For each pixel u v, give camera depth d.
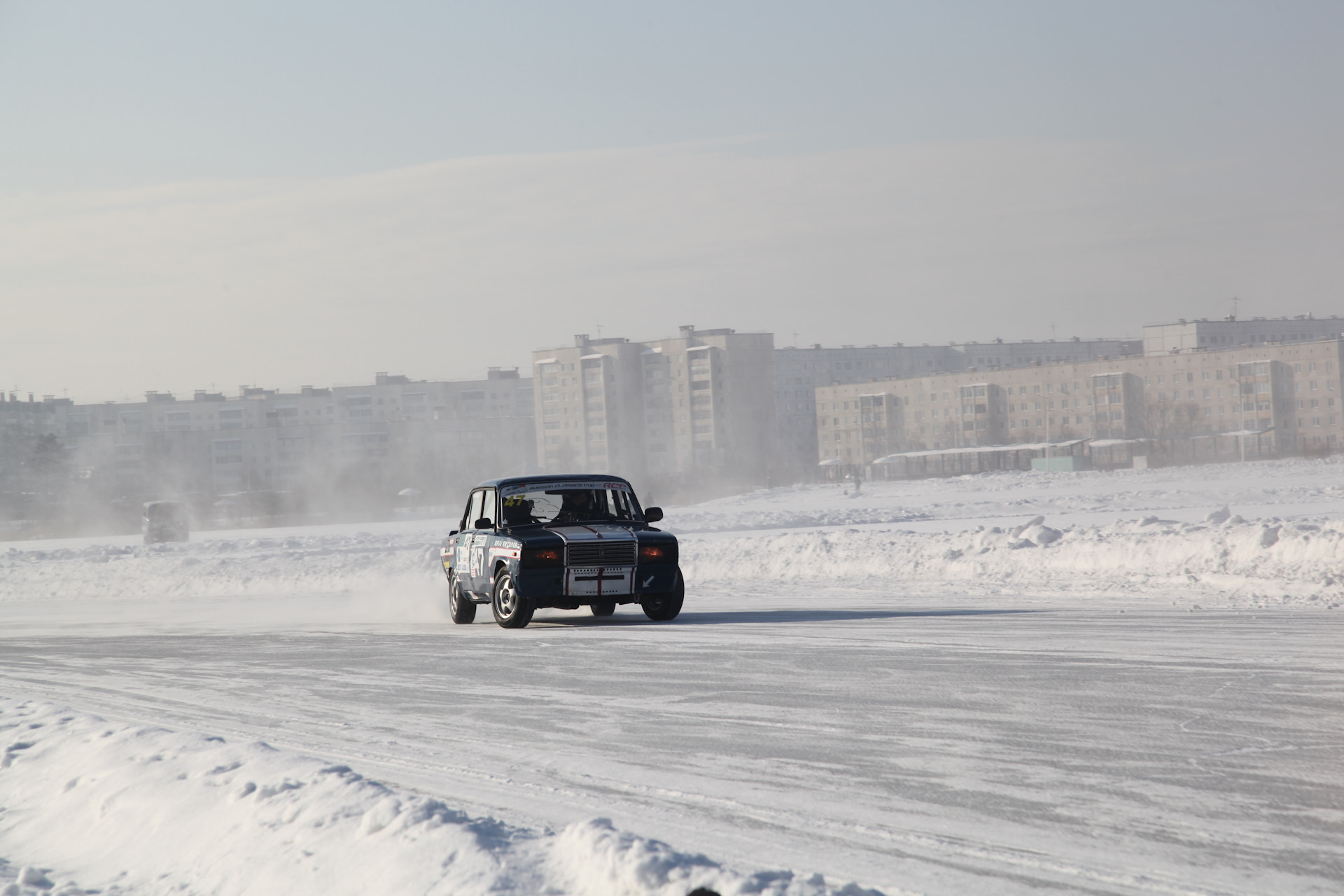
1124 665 25.45
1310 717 19.23
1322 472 168.50
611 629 37.88
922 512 123.00
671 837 14.09
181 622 52.81
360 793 14.72
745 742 19.38
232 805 15.17
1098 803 14.70
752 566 62.62
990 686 23.56
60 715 22.77
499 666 30.30
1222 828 13.43
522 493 40.44
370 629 43.91
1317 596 37.88
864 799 15.46
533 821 15.01
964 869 12.46
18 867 14.85
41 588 83.12
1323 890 11.39
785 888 10.59
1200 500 115.50
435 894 11.61
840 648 30.47
